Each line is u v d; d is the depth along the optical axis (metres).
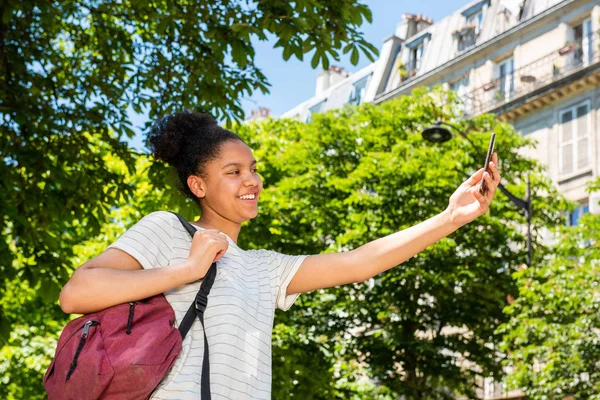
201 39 8.81
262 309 2.32
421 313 20.02
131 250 2.19
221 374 2.09
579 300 13.72
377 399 19.48
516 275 14.95
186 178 2.53
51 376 2.03
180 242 2.28
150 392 1.99
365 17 7.32
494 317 19.97
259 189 2.51
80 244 17.55
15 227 8.08
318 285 2.50
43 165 8.28
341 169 22.17
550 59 29.66
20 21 8.63
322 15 7.34
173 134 2.53
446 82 34.53
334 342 19.73
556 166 28.42
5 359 15.61
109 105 9.31
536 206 21.31
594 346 13.63
